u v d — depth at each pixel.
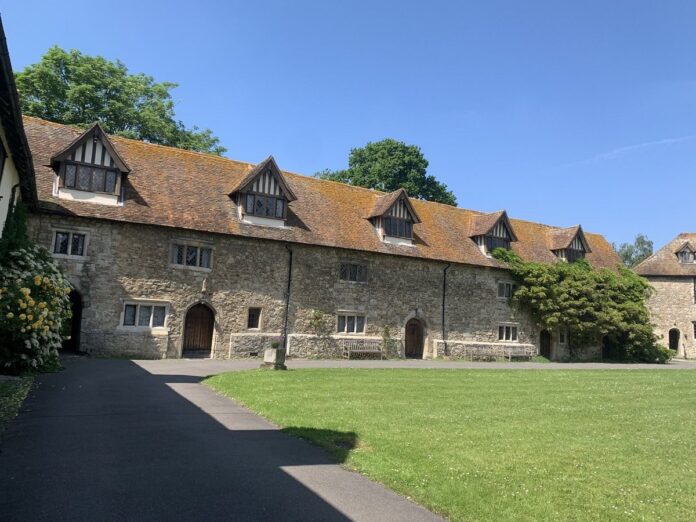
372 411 8.89
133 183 18.33
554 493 5.06
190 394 10.20
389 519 4.43
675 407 11.13
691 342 36.28
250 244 19.80
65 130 18.67
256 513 4.40
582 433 7.91
